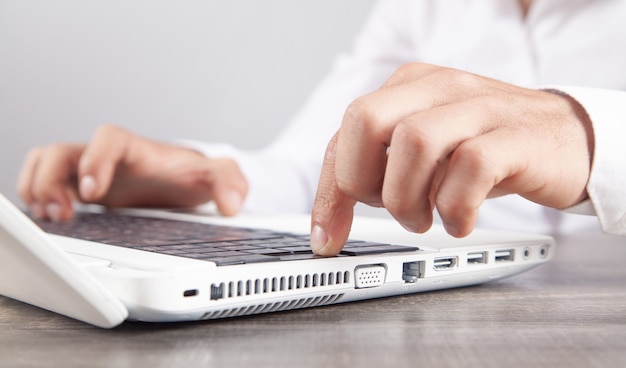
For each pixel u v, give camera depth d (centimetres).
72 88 276
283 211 175
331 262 62
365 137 60
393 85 69
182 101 268
